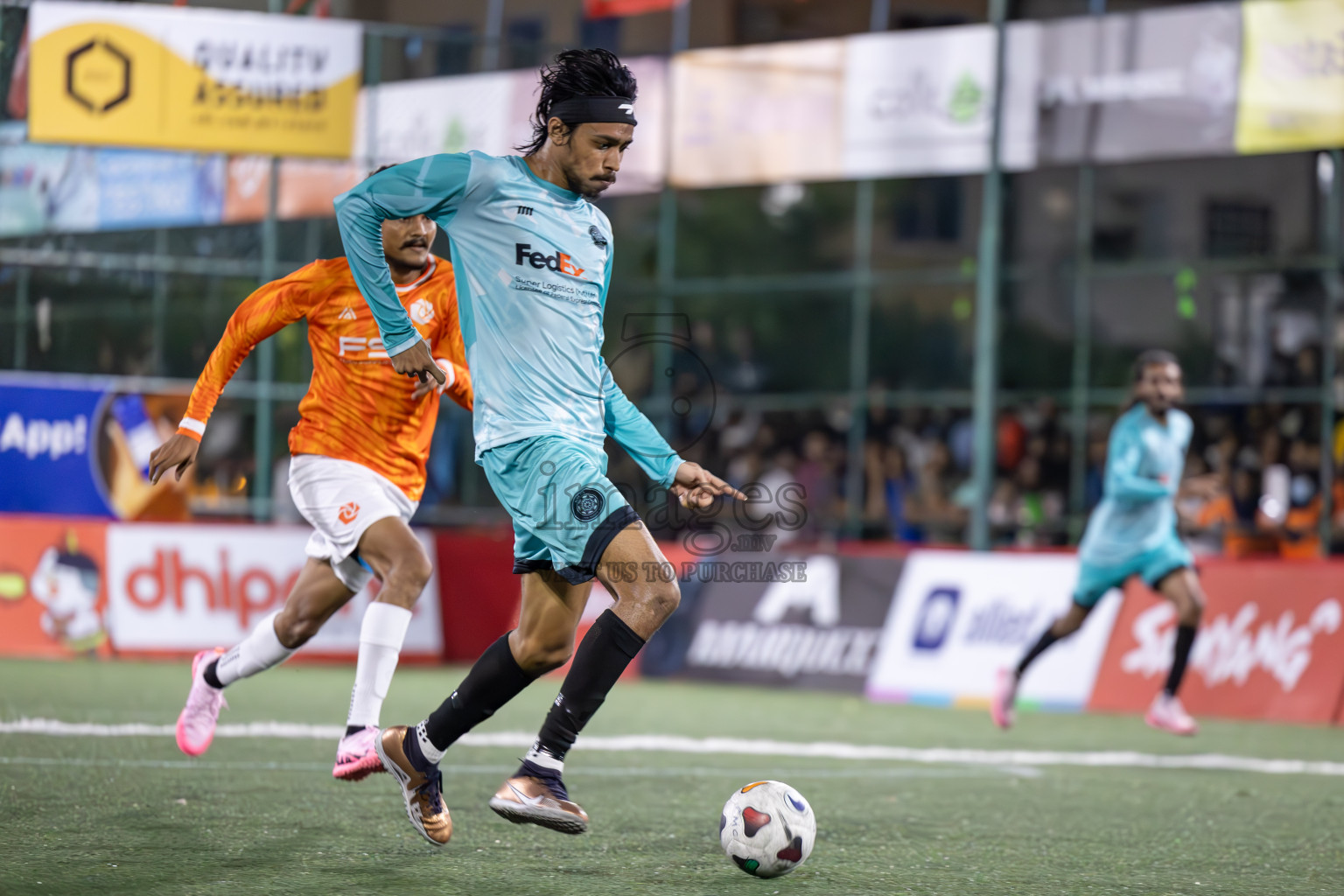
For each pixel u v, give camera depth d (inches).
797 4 1182.3
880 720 642.2
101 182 938.1
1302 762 517.0
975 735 589.6
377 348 360.5
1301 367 1063.6
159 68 870.4
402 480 370.3
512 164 284.2
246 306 347.6
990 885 279.9
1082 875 293.3
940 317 1283.2
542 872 277.1
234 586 832.3
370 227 279.6
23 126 861.2
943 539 1019.3
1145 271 930.7
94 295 940.6
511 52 968.9
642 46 1187.9
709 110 945.5
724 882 272.2
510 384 277.7
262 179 954.1
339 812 335.9
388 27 911.7
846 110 908.0
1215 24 817.5
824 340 1311.5
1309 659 670.5
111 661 783.7
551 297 279.6
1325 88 793.6
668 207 1038.4
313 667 802.8
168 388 936.9
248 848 290.0
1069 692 721.0
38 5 857.5
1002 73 868.6
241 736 481.4
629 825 337.1
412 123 926.4
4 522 794.2
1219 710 687.1
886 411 1090.7
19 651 786.2
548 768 269.4
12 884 248.7
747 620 823.7
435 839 287.3
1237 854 324.5
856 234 1317.7
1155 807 397.7
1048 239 1261.1
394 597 344.8
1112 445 595.2
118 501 922.7
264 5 955.3
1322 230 1144.8
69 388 911.0
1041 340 1258.6
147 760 410.9
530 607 279.4
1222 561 714.2
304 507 364.2
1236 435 982.4
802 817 277.6
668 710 653.9
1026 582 751.1
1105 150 847.1
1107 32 845.2
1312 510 941.2
